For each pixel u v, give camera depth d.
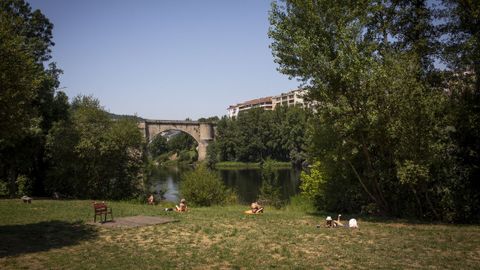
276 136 138.62
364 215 24.81
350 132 21.80
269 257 12.30
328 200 28.50
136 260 11.97
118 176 38.81
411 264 11.54
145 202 36.78
